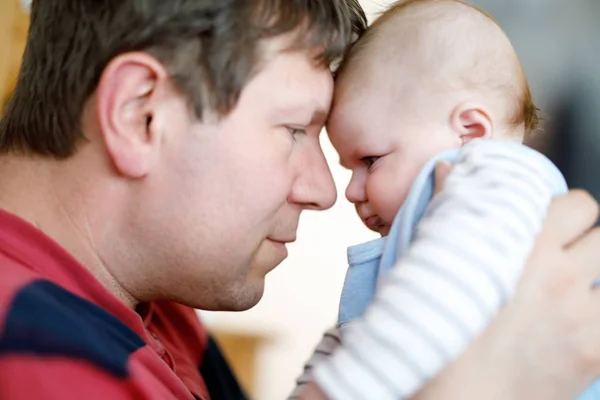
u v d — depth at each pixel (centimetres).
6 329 65
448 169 82
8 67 154
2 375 63
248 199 83
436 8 99
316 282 239
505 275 66
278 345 241
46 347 65
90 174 82
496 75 95
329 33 87
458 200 72
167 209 82
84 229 83
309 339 242
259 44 81
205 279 86
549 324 70
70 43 82
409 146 94
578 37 188
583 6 188
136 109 81
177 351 105
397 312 64
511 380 68
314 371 67
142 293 88
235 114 81
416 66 95
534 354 69
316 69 88
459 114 93
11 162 85
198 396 98
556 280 72
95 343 69
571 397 71
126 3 79
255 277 91
